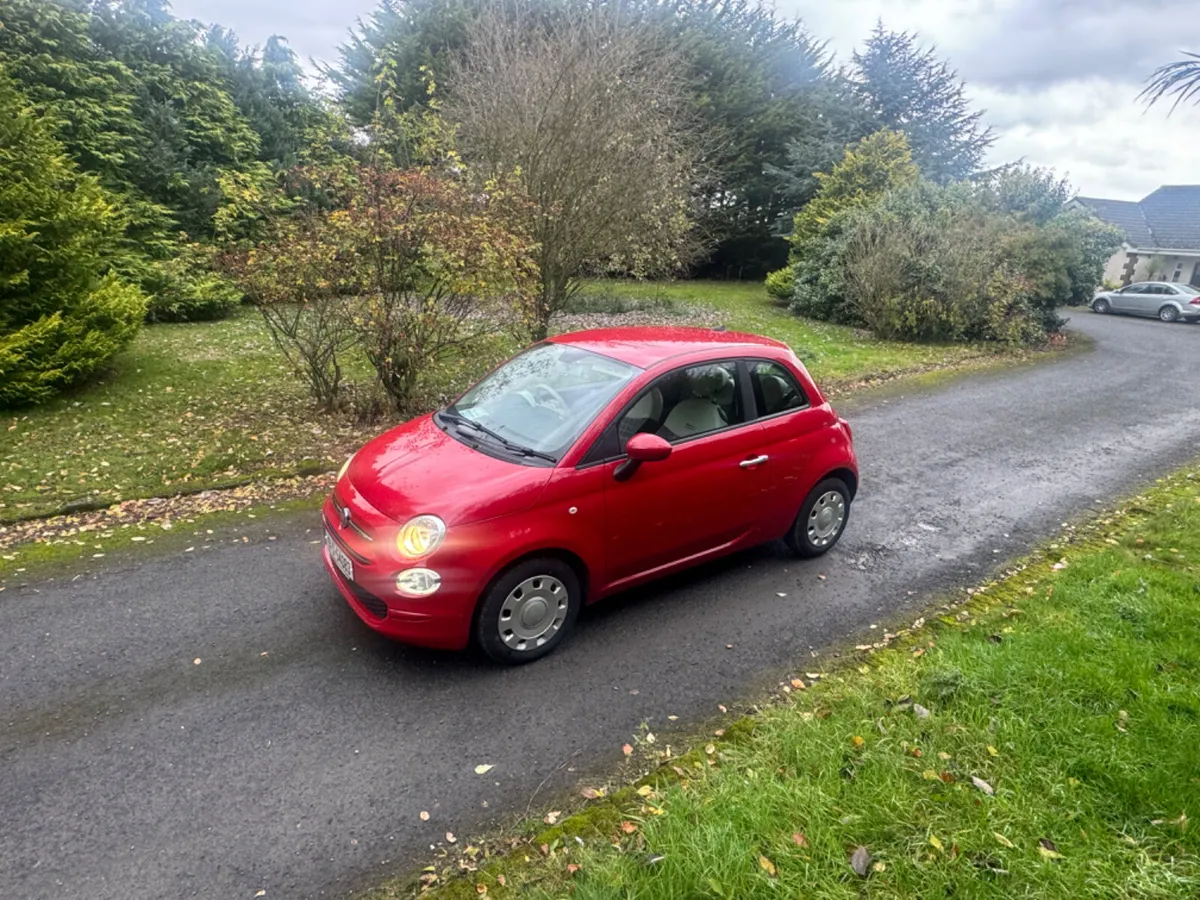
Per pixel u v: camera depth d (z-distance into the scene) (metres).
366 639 4.28
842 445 5.43
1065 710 3.48
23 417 7.98
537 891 2.61
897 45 29.86
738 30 29.27
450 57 19.88
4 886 2.63
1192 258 36.31
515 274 8.16
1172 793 2.95
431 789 3.17
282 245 7.72
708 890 2.51
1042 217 19.61
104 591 4.76
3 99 8.94
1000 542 5.96
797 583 5.15
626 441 4.20
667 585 5.05
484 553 3.73
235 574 5.03
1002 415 10.40
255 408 8.74
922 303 16.03
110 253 13.46
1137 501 6.85
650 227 14.91
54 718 3.53
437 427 4.64
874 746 3.28
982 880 2.58
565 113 12.16
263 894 2.64
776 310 21.06
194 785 3.14
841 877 2.60
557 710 3.71
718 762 3.34
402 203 7.43
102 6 16.44
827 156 26.55
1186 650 3.97
